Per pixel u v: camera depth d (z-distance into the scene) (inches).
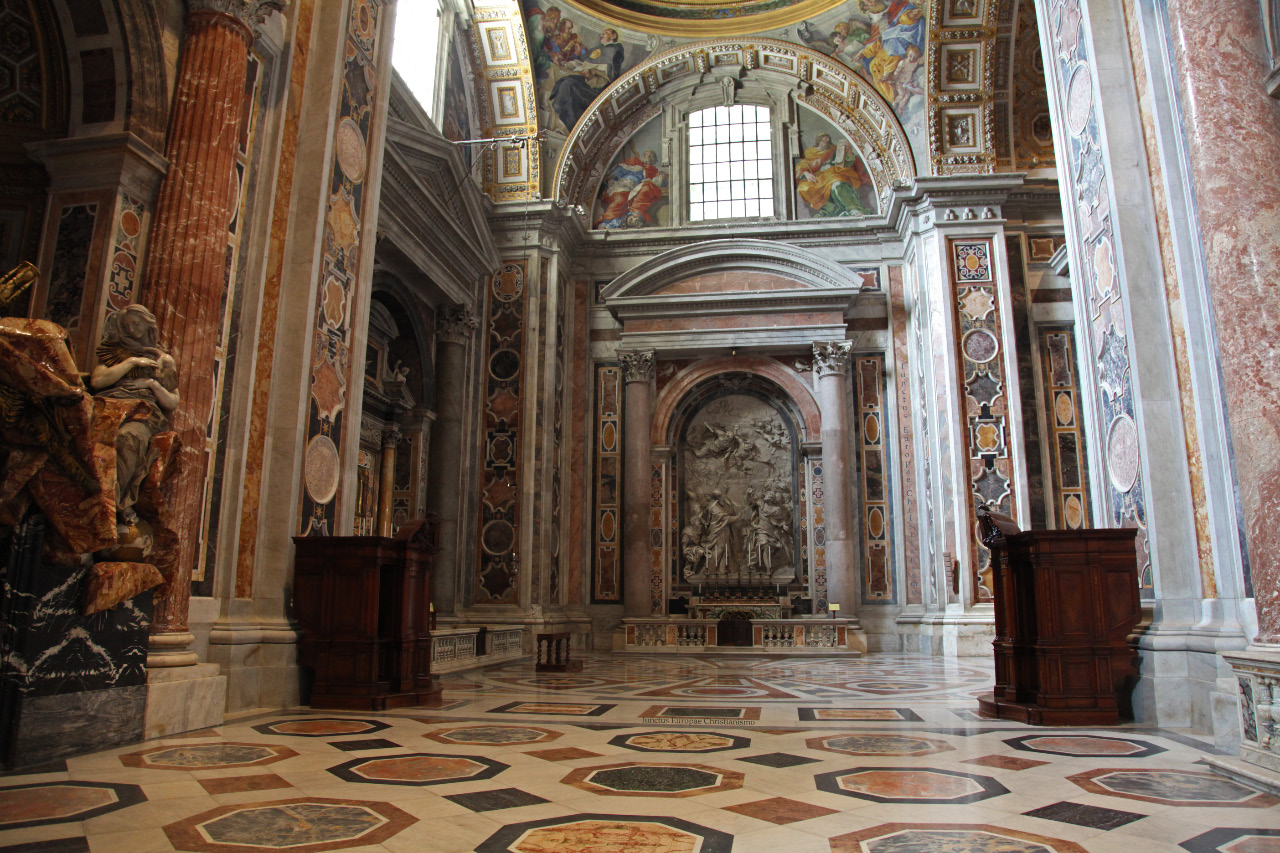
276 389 322.7
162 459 231.5
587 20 725.9
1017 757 207.6
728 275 745.0
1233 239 222.8
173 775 181.5
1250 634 243.3
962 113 673.6
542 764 196.1
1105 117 304.7
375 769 189.2
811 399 740.0
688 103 800.9
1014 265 667.4
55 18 263.7
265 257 319.0
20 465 194.5
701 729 253.0
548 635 495.5
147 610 230.7
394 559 321.7
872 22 709.3
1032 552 282.2
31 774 182.2
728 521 743.7
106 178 263.3
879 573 700.7
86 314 253.8
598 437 752.3
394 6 419.5
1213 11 237.6
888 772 188.4
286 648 298.2
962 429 622.8
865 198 770.2
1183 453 277.1
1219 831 141.7
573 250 773.3
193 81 275.4
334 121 354.0
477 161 717.3
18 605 192.2
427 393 618.5
